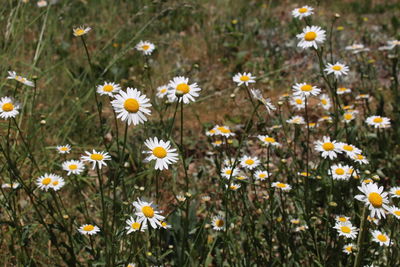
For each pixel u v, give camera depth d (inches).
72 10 117.2
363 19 128.1
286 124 84.5
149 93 91.5
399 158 78.1
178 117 88.9
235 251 66.6
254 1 142.5
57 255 68.1
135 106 59.3
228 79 101.2
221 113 90.7
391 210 60.9
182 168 79.9
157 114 87.9
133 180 70.2
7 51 82.1
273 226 67.5
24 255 66.0
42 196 72.0
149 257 63.5
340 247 64.2
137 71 98.7
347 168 66.7
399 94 89.5
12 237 65.3
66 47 100.2
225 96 93.8
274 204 67.7
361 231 60.4
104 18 117.0
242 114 89.5
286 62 106.0
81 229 62.5
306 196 65.6
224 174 66.6
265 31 119.9
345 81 95.0
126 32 110.0
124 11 119.1
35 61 82.0
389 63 97.9
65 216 64.2
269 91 96.3
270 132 76.6
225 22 125.0
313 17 127.0
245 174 72.9
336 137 72.2
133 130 83.2
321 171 69.2
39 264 67.3
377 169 76.5
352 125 77.7
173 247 67.1
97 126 83.6
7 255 67.4
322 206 69.7
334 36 113.9
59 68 91.7
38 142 77.2
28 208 70.4
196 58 109.3
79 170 64.5
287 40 114.0
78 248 64.7
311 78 95.7
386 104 88.4
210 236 70.1
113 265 61.4
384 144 78.0
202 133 87.0
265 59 104.0
